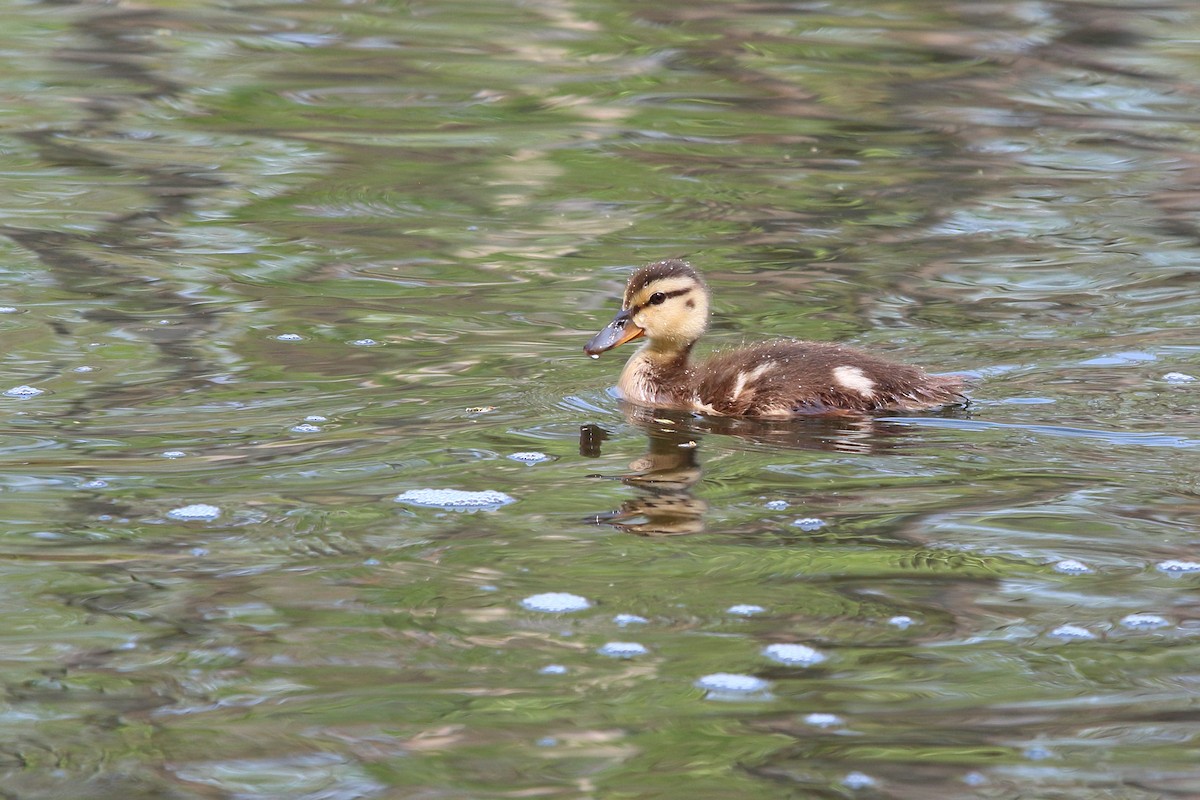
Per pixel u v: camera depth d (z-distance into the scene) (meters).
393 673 8.30
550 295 16.16
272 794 7.23
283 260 17.14
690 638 8.69
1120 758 7.52
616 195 19.95
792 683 8.23
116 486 10.89
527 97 24.38
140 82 24.67
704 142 22.33
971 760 7.51
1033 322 15.20
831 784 7.32
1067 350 14.35
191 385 13.26
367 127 22.80
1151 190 20.08
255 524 10.24
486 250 17.67
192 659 8.44
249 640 8.65
